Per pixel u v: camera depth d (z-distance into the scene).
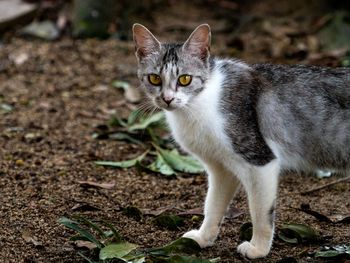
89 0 16.06
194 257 7.49
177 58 8.20
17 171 10.25
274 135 8.05
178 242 7.93
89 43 15.90
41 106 13.02
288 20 16.97
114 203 9.39
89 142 11.55
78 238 7.90
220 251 8.18
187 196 9.71
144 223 8.82
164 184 10.10
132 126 11.80
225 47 15.71
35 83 14.07
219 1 18.17
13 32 16.23
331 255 7.70
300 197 9.77
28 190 9.56
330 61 14.41
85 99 13.43
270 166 7.81
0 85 13.90
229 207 9.28
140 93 13.43
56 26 16.52
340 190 9.98
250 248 7.93
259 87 8.09
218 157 8.08
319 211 9.26
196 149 8.24
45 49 15.54
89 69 14.70
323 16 16.95
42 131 11.95
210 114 7.91
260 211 7.85
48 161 10.72
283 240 8.36
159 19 17.33
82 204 9.12
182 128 8.22
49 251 7.95
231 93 7.98
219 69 8.23
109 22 16.36
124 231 8.57
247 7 17.91
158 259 7.51
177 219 8.73
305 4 17.52
